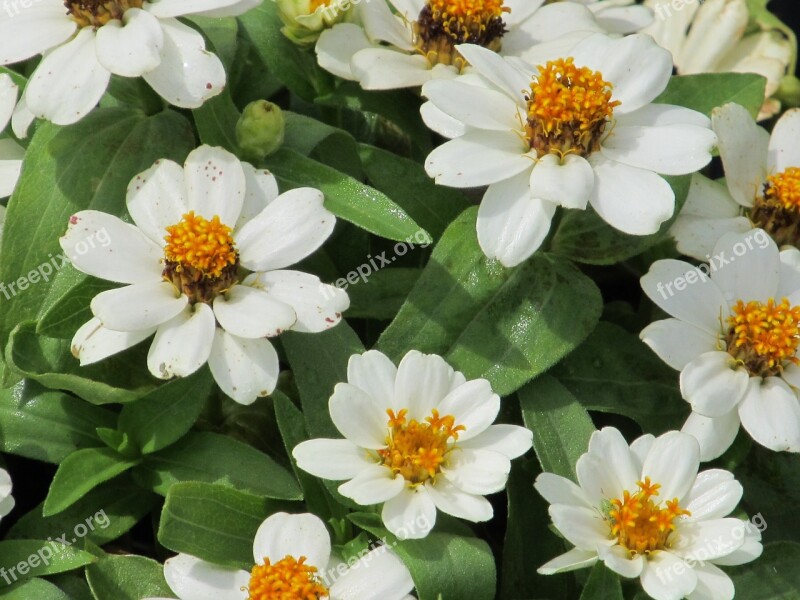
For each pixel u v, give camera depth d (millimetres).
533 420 467
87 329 451
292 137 482
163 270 453
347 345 467
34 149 470
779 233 485
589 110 456
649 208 453
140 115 479
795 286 470
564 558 444
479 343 469
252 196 461
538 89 458
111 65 451
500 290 473
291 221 456
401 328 469
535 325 471
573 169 454
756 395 458
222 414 482
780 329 458
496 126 459
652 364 480
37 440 466
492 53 463
